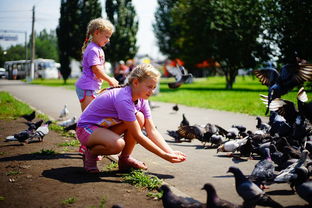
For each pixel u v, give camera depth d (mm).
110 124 4395
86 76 5438
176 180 4332
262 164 4035
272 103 5348
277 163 4766
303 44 22453
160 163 5207
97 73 5324
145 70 4148
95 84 5484
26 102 16422
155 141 4648
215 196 3074
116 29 53938
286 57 23500
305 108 5129
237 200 3621
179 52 44719
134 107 4246
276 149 4996
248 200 3229
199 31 34219
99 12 49156
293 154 4758
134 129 4227
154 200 3547
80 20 46219
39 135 6574
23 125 8930
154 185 3957
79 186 3947
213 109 13609
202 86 38344
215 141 6398
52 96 20625
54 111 12859
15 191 3771
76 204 3395
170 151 4578
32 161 5102
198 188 4016
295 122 5340
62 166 4832
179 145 6797
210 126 6785
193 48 35781
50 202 3451
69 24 45688
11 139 6375
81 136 4449
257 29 26922
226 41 30984
